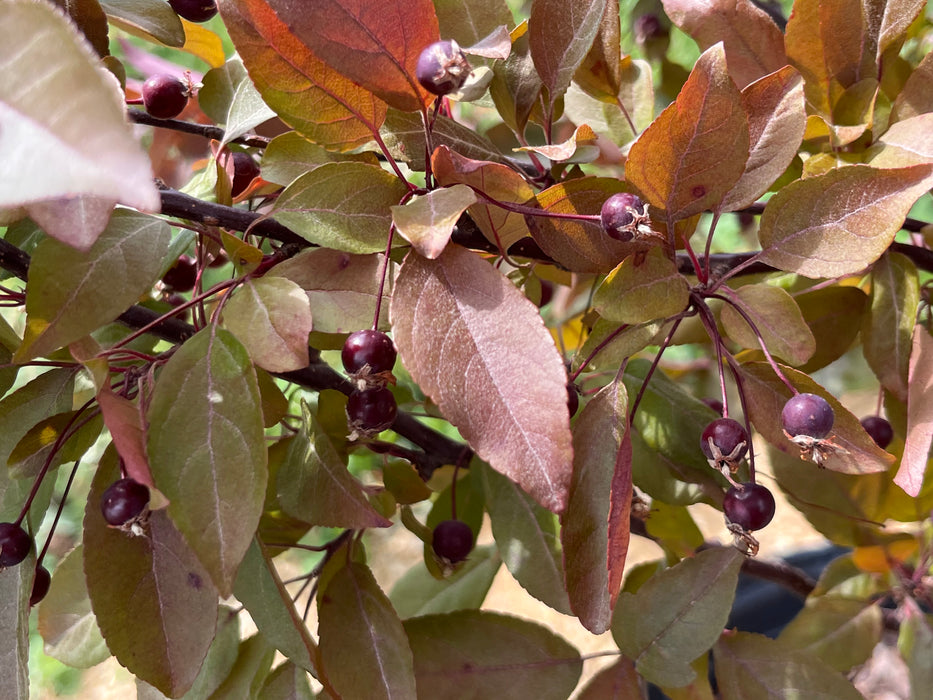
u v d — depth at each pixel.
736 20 0.28
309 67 0.19
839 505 0.33
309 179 0.20
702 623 0.27
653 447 0.28
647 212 0.19
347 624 0.24
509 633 0.28
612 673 0.28
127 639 0.18
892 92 0.30
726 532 0.63
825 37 0.27
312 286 0.20
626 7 0.47
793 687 0.28
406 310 0.17
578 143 0.26
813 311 0.30
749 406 0.22
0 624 0.21
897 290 0.27
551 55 0.24
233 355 0.17
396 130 0.23
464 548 0.26
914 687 0.32
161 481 0.16
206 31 0.31
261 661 0.27
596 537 0.20
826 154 0.27
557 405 0.16
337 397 0.27
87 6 0.23
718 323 0.29
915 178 0.20
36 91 0.11
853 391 0.62
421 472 0.31
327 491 0.22
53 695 0.61
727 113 0.19
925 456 0.24
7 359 0.23
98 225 0.14
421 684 0.27
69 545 0.66
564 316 0.40
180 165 0.34
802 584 0.39
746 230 0.48
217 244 0.24
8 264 0.22
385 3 0.18
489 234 0.21
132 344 0.28
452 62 0.18
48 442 0.21
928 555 0.34
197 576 0.19
